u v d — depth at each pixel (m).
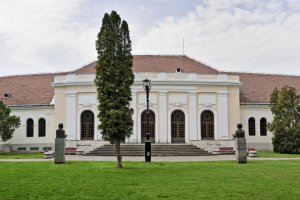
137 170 19.66
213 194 13.06
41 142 43.25
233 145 37.41
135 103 40.03
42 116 43.53
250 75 50.12
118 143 21.33
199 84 41.06
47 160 27.08
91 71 43.03
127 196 12.75
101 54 21.69
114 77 21.48
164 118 40.16
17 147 43.41
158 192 13.41
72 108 40.84
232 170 19.59
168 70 43.16
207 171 19.22
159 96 40.34
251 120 44.16
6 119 38.03
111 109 21.28
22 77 49.16
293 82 50.28
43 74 49.44
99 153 34.19
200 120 41.03
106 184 15.05
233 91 42.22
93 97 40.56
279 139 39.28
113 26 21.84
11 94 45.62
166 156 33.00
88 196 12.75
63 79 41.78
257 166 21.67
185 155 34.09
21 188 14.11
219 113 41.38
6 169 19.88
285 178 16.64
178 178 16.69
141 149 35.00
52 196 12.75
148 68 43.19
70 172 18.61
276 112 40.31
